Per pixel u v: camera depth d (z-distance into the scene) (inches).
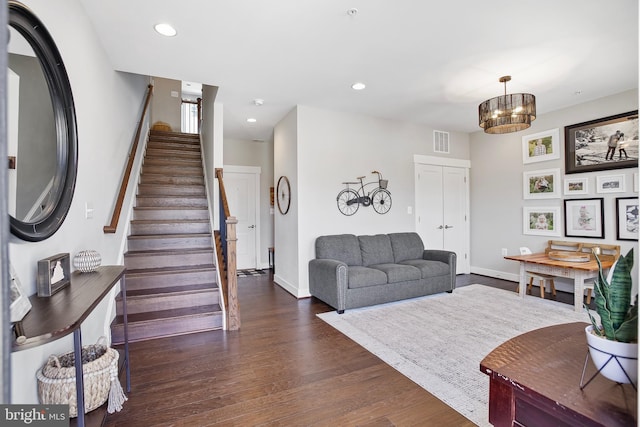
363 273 148.6
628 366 31.1
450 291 174.4
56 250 68.4
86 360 75.4
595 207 160.6
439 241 217.0
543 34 101.4
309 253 172.7
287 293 179.5
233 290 123.6
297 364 95.8
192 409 74.3
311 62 120.0
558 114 177.0
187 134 240.8
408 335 117.0
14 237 51.7
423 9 88.4
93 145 95.2
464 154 229.1
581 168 166.1
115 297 117.7
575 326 53.7
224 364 95.7
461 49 110.7
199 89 315.9
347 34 100.9
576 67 125.3
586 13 90.7
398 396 79.5
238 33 99.7
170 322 116.9
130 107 153.6
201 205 178.9
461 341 111.1
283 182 191.2
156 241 148.9
